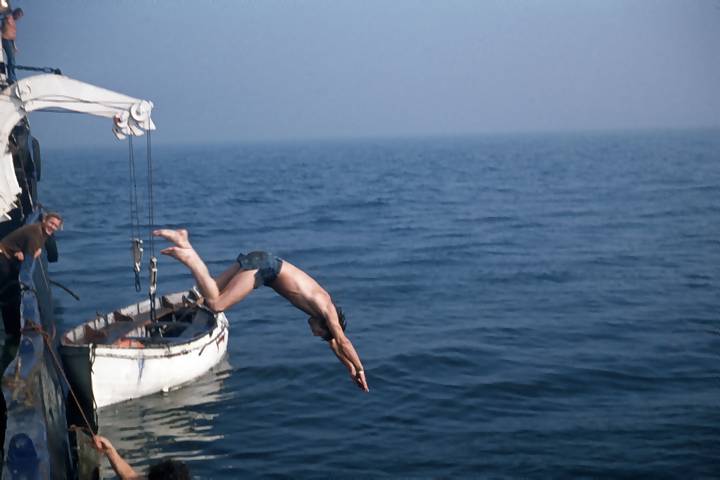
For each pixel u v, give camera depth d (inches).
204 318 834.2
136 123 589.9
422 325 966.4
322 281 1289.4
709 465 523.5
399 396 690.2
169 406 676.7
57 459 366.0
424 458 550.9
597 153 6702.8
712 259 1418.6
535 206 2472.9
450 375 746.2
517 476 516.1
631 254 1497.3
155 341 730.2
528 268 1366.9
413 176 4375.0
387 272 1364.4
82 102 575.8
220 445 587.5
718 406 637.3
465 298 1130.0
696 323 940.6
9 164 586.2
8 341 517.7
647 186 3036.4
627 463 530.0
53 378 422.0
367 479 519.8
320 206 2664.9
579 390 693.9
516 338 886.4
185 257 243.4
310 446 580.1
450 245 1688.0
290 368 784.3
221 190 3491.6
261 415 652.7
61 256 1537.9
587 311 1020.5
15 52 783.1
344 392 706.8
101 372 646.5
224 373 773.3
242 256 260.7
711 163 4503.0
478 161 6072.8
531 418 624.7
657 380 716.7
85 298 1140.5
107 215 2358.5
